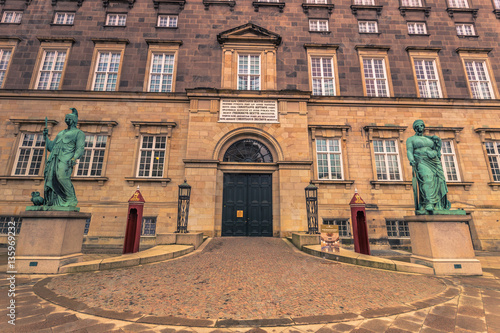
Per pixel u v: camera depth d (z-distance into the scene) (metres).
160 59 14.95
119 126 13.52
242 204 12.88
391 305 3.92
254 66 14.85
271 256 7.90
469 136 14.05
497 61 15.48
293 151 13.09
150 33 15.12
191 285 4.91
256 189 13.09
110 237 11.95
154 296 4.27
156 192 12.73
